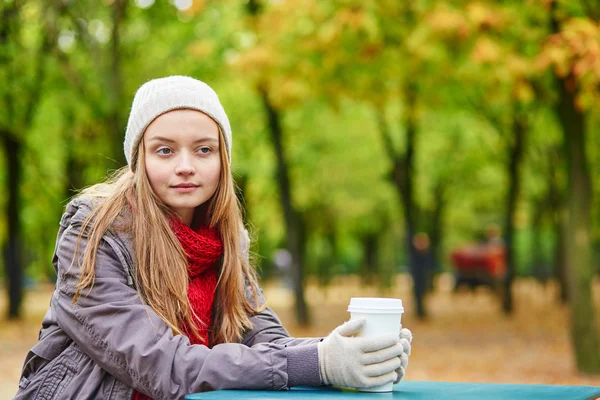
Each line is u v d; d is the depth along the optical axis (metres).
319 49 9.93
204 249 2.42
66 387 2.24
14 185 18.86
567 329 15.85
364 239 38.38
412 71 10.05
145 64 14.40
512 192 20.05
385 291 31.67
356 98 11.02
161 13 14.37
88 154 18.72
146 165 2.39
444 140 21.44
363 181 22.23
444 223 34.78
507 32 9.20
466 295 30.20
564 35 8.31
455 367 10.43
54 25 13.28
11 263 18.78
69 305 2.25
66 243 2.31
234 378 2.13
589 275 9.86
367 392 2.15
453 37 8.93
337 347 2.14
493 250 27.59
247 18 11.89
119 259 2.29
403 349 2.24
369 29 8.95
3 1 14.18
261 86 11.52
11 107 17.39
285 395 2.02
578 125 9.99
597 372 9.73
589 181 10.02
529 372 9.98
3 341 13.32
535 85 10.05
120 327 2.18
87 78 15.68
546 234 35.75
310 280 44.31
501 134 19.22
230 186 2.49
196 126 2.39
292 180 21.59
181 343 2.20
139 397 2.25
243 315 2.52
